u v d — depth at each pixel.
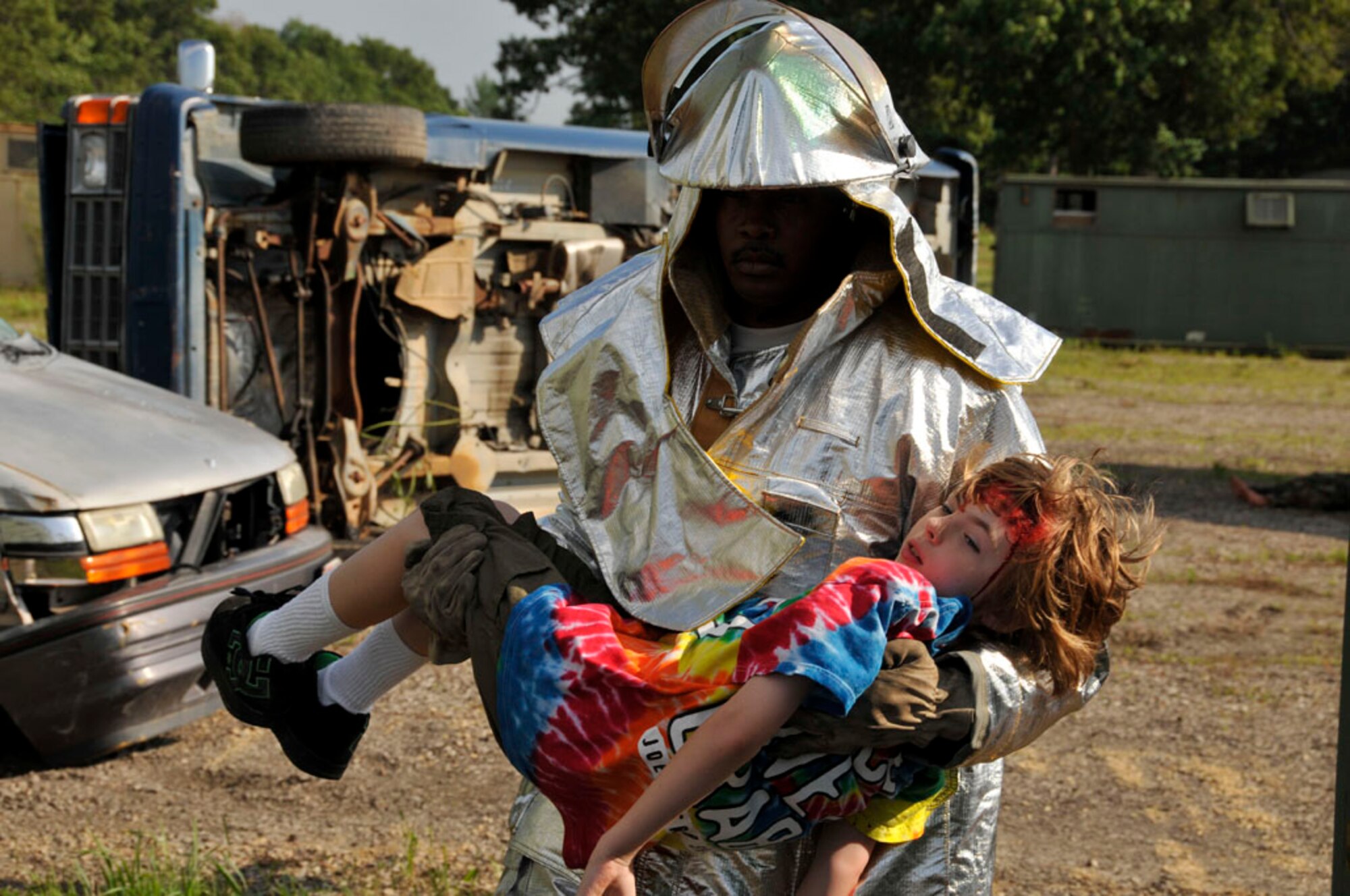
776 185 2.23
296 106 7.04
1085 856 4.78
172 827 4.68
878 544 2.33
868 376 2.36
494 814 4.89
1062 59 32.12
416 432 8.12
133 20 84.81
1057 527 2.17
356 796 5.02
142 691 4.85
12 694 4.69
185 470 5.21
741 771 2.09
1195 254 24.50
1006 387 2.37
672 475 2.38
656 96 2.48
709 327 2.44
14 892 4.10
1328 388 20.55
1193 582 8.80
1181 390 19.84
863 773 2.13
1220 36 34.16
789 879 2.32
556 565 2.46
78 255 7.32
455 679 6.40
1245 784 5.48
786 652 2.00
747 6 2.38
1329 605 8.31
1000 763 2.54
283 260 7.68
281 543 5.70
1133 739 5.96
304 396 7.50
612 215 8.88
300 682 2.53
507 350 8.54
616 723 2.08
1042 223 24.62
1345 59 52.66
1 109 52.66
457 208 8.11
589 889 1.94
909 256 2.36
